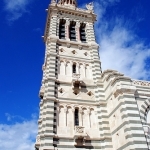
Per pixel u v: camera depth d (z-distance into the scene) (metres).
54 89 34.06
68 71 37.94
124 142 26.23
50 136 28.77
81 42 43.56
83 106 33.88
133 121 26.64
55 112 31.78
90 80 37.62
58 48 40.72
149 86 31.91
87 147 29.59
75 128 30.56
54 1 49.41
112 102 31.73
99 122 32.41
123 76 31.22
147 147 24.94
